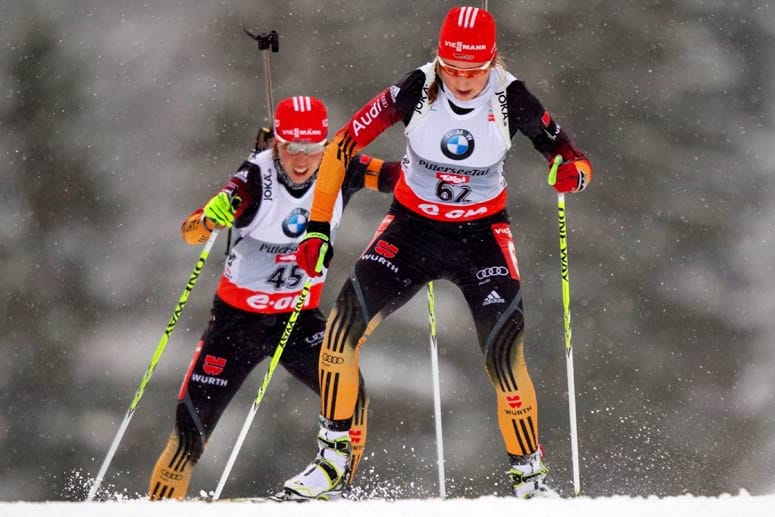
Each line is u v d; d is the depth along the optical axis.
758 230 50.22
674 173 51.47
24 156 52.06
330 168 14.95
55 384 47.69
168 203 51.06
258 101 53.38
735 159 52.16
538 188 50.16
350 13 55.41
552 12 55.31
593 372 47.16
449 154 14.90
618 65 54.25
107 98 53.53
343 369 15.07
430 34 54.72
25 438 46.88
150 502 13.03
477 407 46.19
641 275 49.03
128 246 50.12
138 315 48.78
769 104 54.03
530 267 48.88
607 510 12.04
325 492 14.95
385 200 49.72
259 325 18.25
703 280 48.88
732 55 55.06
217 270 49.75
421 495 44.56
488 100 14.70
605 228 50.06
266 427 45.31
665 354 47.62
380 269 15.33
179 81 54.00
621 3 55.78
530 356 47.56
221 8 55.75
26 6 55.41
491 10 54.97
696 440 45.94
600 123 52.75
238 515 11.93
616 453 45.69
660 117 52.84
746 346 47.81
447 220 15.48
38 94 53.41
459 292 48.16
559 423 46.34
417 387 46.31
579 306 48.16
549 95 53.16
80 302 49.06
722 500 12.73
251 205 17.34
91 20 55.56
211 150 52.41
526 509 12.13
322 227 15.04
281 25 55.16
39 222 50.84
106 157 52.03
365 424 18.20
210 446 44.62
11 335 48.66
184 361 47.75
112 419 46.75
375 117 14.79
